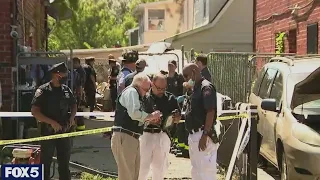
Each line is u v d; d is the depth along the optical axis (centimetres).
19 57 4809
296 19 5641
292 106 3228
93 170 3622
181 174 3697
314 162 2800
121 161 2684
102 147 4866
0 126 4456
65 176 2986
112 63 6081
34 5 6888
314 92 3192
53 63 4853
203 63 3803
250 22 10150
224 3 10994
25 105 4788
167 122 2883
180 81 4575
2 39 4722
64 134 2858
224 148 3519
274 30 6353
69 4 9100
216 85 5809
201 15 11788
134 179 2717
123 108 2662
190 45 10200
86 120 7075
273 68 3828
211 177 2738
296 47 5731
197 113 2706
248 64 5825
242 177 3072
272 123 3412
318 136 2881
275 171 3788
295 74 3462
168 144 2947
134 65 3812
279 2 6153
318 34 5078
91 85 6288
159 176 2952
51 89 2897
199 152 2712
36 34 7125
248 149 2978
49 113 2878
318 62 3609
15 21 4772
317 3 5088
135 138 2680
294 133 2959
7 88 4722
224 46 10181
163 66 6725
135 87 2656
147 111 2872
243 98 5806
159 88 2873
